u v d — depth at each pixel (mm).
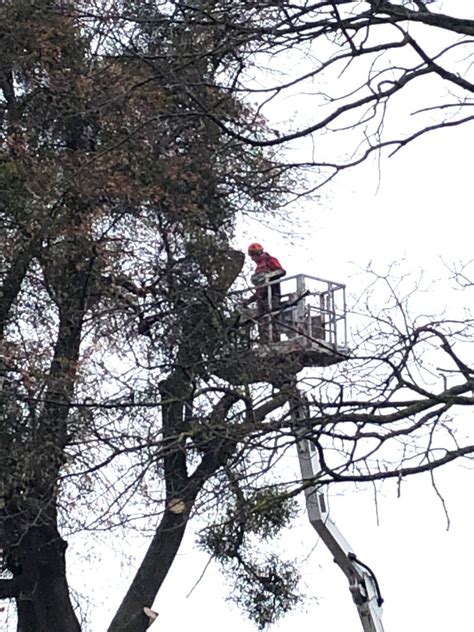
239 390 10594
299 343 11547
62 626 18453
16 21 15438
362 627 16125
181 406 11867
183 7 8844
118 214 16375
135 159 14539
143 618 18875
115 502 11836
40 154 16406
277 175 9859
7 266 16656
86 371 15461
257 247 15938
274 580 20734
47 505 13859
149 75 10617
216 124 9148
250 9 8703
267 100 8781
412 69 8562
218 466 10211
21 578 18500
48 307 16938
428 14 8508
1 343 15898
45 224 16141
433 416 8367
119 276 16031
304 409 8852
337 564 16219
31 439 15148
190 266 15977
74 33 15383
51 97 15602
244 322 12992
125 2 12398
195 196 15414
